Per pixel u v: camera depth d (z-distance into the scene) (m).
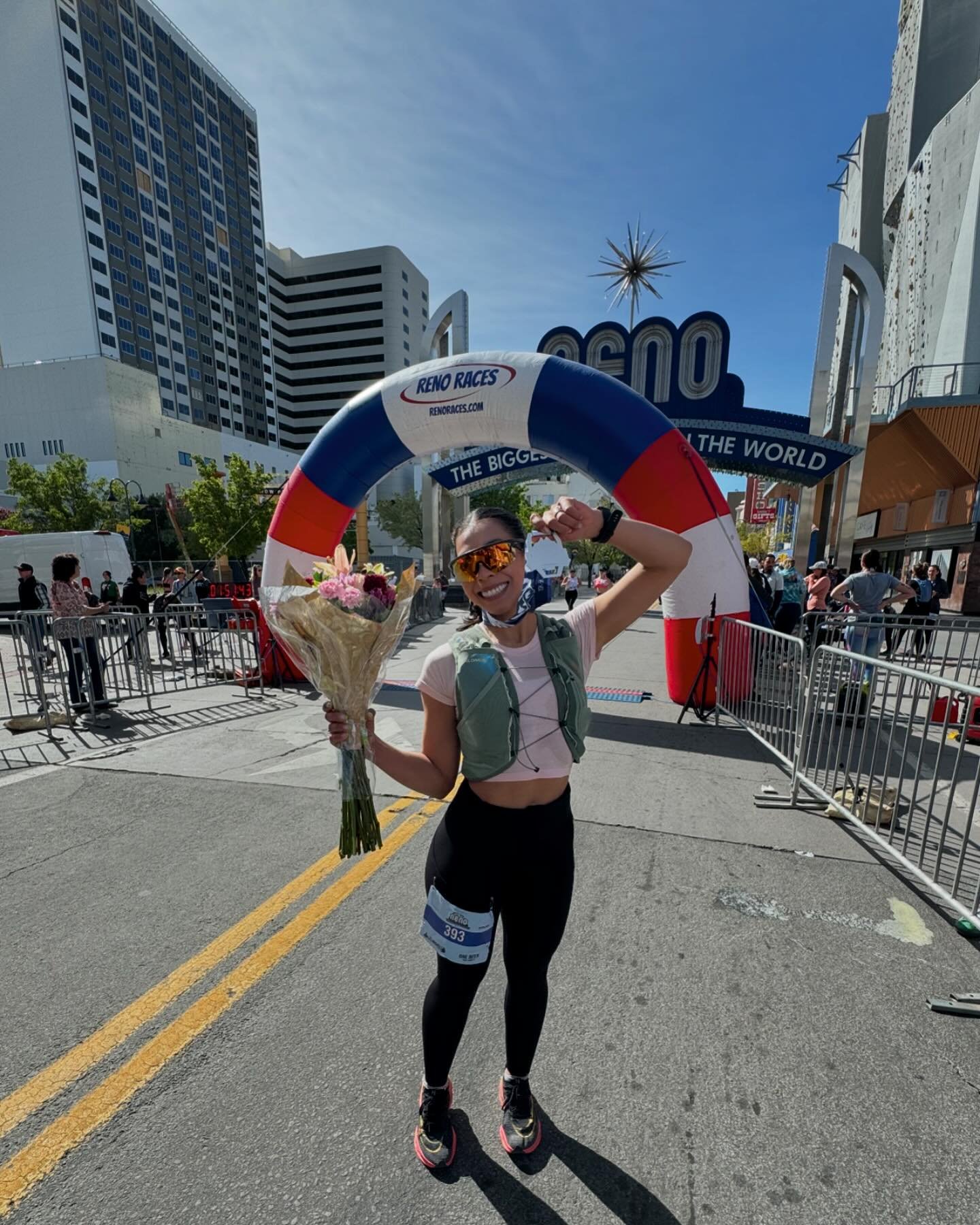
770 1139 1.68
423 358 11.77
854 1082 1.86
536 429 6.20
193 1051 2.00
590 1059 1.95
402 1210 1.50
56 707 7.04
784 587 9.75
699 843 3.41
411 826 3.62
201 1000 2.23
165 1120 1.75
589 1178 1.58
